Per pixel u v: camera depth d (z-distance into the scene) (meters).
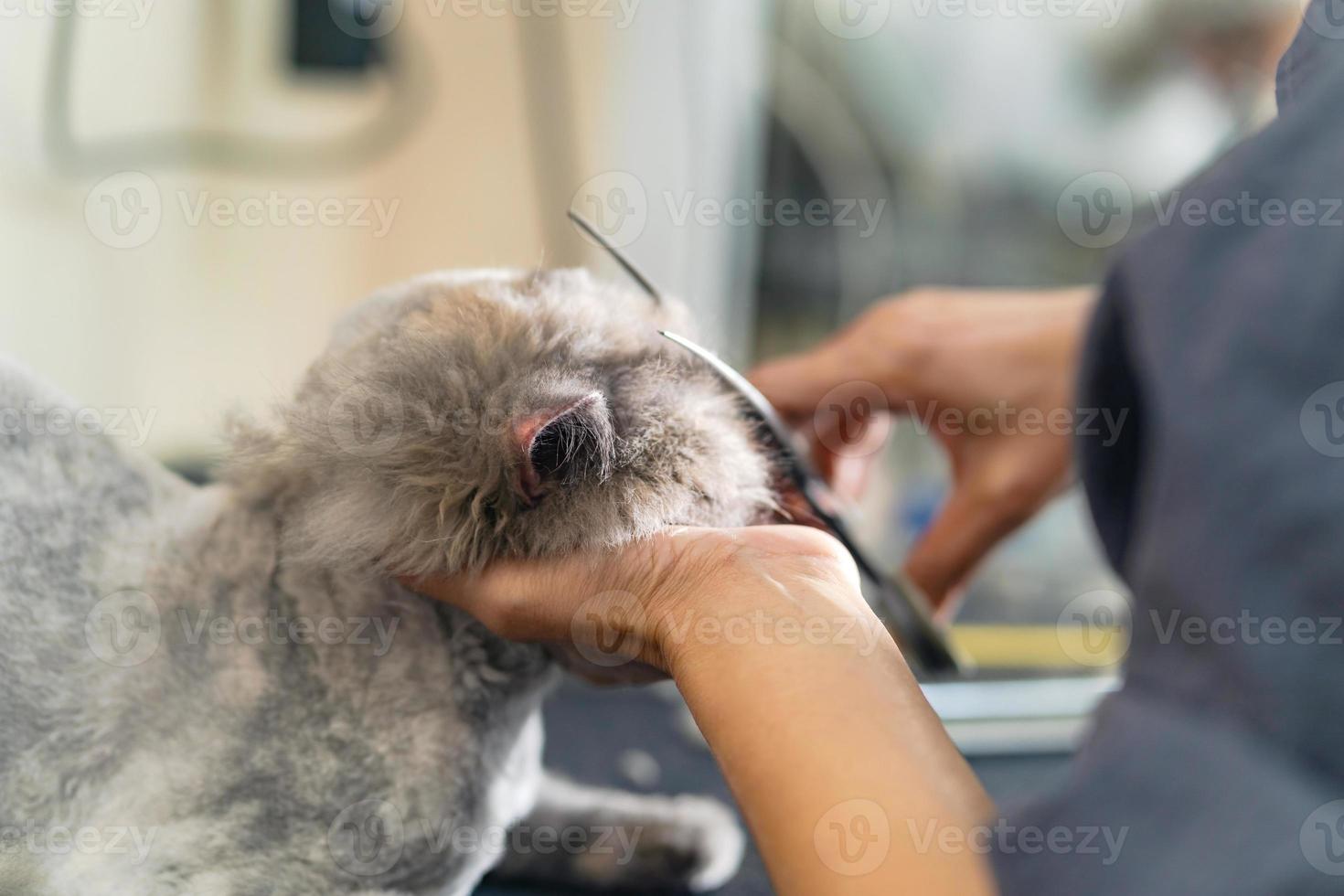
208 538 0.38
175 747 0.36
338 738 0.36
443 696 0.37
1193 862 0.22
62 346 0.89
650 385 0.35
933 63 1.27
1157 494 0.26
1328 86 0.26
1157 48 1.17
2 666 0.36
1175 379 0.25
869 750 0.27
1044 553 1.13
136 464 0.42
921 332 0.70
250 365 1.06
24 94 0.85
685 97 1.16
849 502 0.72
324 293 1.09
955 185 1.30
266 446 0.36
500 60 1.10
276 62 1.04
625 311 0.39
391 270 1.11
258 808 0.36
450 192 1.12
